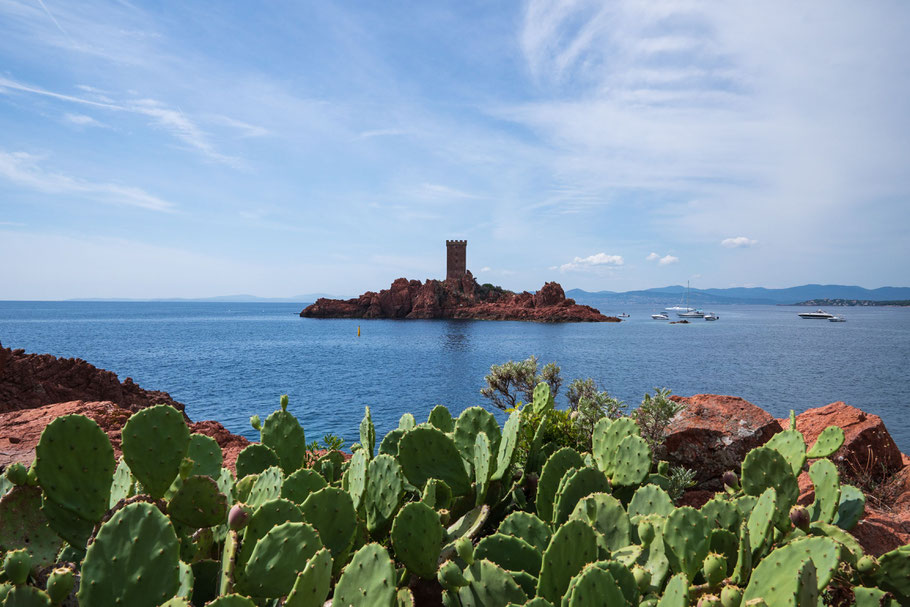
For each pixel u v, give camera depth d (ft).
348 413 86.94
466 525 10.18
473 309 580.30
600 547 8.41
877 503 16.75
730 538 9.10
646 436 17.31
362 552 6.59
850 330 441.27
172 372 145.28
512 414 12.09
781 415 93.91
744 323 585.63
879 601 8.70
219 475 10.85
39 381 54.49
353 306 606.14
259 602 7.14
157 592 6.29
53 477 7.86
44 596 6.27
